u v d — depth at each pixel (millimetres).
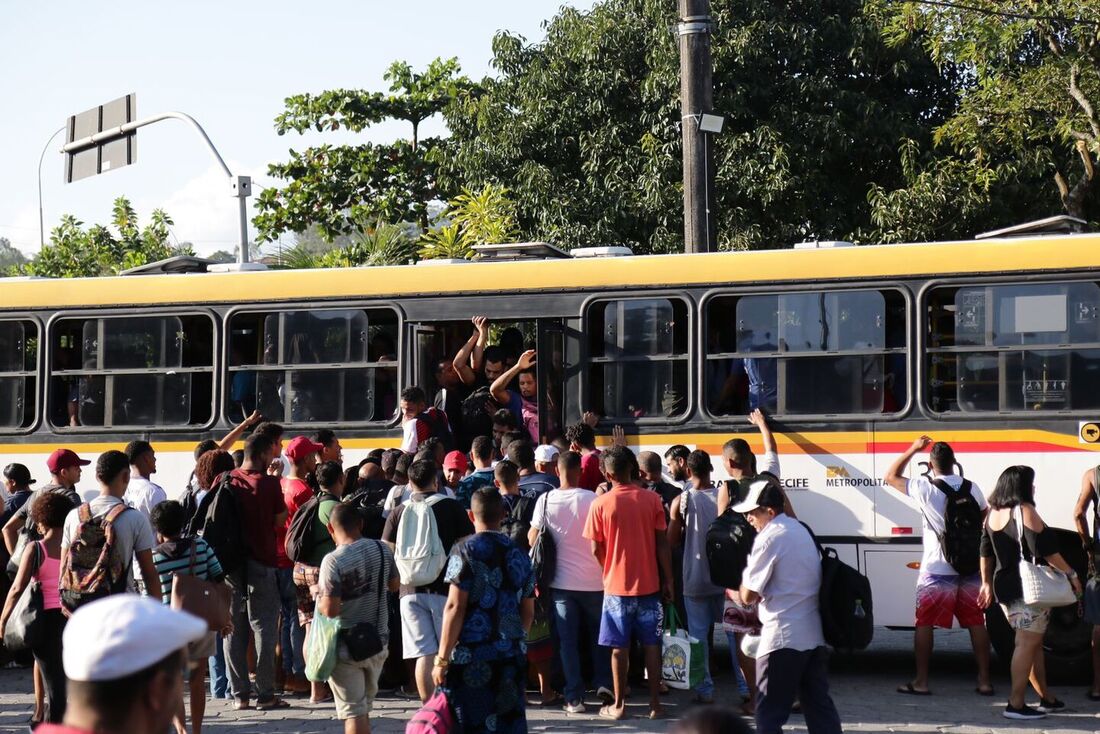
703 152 16188
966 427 11703
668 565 10500
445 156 28484
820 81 25312
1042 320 11617
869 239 24422
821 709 8031
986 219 24297
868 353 12031
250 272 13961
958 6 22328
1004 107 22734
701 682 10641
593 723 10352
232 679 11141
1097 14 21500
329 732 10289
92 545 8875
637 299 12719
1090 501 10656
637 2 26750
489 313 13117
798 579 8016
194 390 13961
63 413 14352
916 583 11703
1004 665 12594
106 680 3094
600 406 12750
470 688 7746
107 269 32062
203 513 10992
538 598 10859
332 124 33312
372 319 13500
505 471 10820
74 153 19797
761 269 12375
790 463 12109
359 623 8469
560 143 26562
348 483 12055
